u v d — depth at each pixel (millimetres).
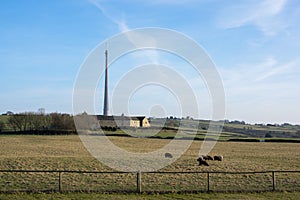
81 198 15609
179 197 16109
